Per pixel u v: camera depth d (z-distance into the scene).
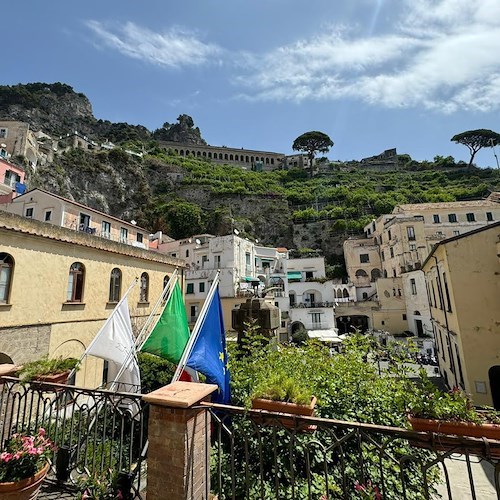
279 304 35.41
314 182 76.62
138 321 16.28
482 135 73.06
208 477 3.16
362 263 46.38
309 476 2.99
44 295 11.37
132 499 3.40
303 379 5.76
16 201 25.48
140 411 3.55
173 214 57.59
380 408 5.26
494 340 10.98
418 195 60.75
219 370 5.18
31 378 4.62
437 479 4.99
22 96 84.12
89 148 66.12
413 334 33.53
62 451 4.04
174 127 118.50
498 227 11.57
